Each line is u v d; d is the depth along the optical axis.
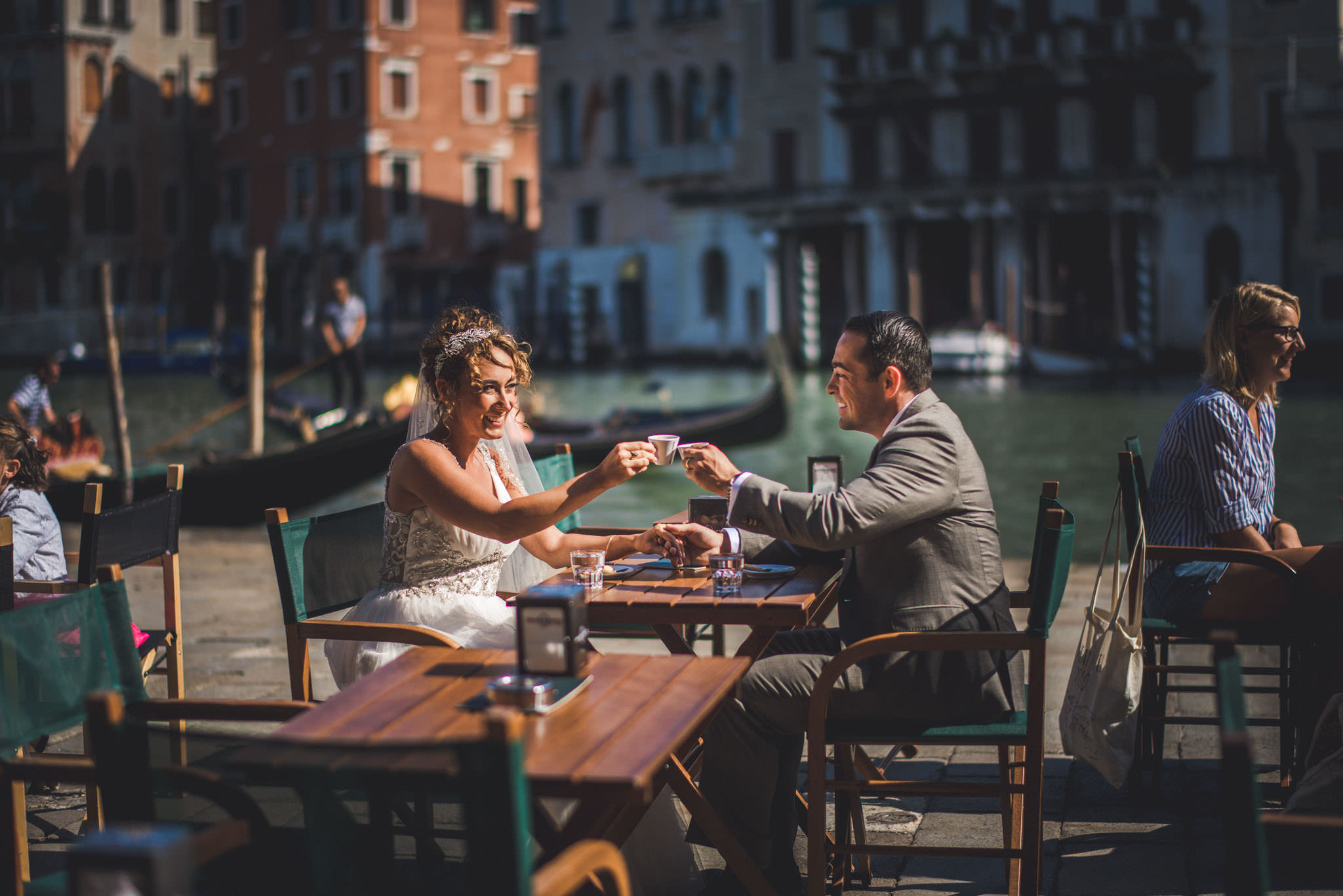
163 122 46.34
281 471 12.04
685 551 3.43
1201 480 3.88
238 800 2.09
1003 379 30.89
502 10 42.75
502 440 3.73
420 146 41.81
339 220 41.81
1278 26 30.44
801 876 3.31
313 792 1.98
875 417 3.23
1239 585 3.70
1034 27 33.19
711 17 37.91
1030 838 2.85
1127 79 31.66
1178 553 3.74
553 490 3.28
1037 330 34.09
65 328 44.66
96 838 1.62
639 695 2.40
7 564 3.14
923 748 4.34
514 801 1.79
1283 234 30.48
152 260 46.28
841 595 3.20
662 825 3.08
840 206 35.44
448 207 42.41
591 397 28.06
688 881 3.10
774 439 16.39
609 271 40.44
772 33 36.88
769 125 37.19
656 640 5.70
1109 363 31.58
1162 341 31.78
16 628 2.47
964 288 35.72
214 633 5.98
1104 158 32.72
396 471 3.35
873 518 3.03
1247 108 31.02
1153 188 31.23
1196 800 3.76
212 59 47.09
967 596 3.07
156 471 11.66
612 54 39.94
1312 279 30.23
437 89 41.94
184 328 46.75
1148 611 3.86
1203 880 3.21
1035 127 33.50
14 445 4.01
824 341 37.78
